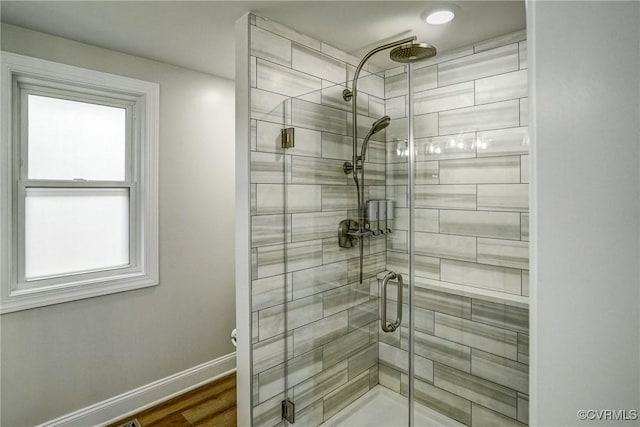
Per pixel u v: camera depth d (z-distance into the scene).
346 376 1.74
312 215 1.82
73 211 2.25
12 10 1.78
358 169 1.71
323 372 1.80
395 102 1.62
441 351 1.55
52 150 2.16
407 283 1.61
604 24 0.23
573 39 0.25
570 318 0.26
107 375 2.30
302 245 1.86
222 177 2.85
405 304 1.62
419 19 1.83
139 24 1.92
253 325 1.81
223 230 2.88
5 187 1.94
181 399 2.56
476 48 1.45
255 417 1.83
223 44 2.18
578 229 0.25
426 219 1.57
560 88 0.25
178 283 2.62
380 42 2.08
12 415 1.97
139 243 2.49
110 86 2.26
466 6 1.71
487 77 1.43
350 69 2.25
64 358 2.13
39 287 2.08
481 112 1.45
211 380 2.80
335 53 2.16
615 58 0.23
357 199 1.71
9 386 1.96
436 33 1.98
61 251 2.21
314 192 1.81
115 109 2.40
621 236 0.23
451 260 1.52
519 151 1.37
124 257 2.46
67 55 2.10
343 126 1.73
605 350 0.24
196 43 2.17
